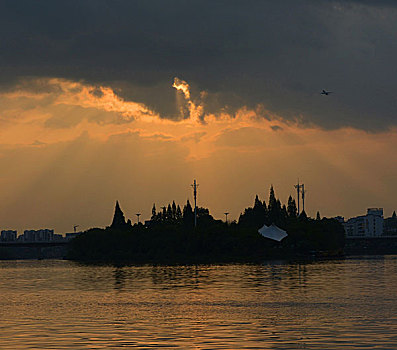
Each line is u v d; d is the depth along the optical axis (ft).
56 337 230.68
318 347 206.39
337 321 262.88
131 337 230.27
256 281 509.35
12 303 362.33
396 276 554.46
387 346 205.77
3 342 220.43
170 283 512.22
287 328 247.29
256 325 257.34
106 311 313.94
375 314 282.97
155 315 294.87
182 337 229.66
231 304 337.93
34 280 604.08
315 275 576.61
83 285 513.86
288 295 379.96
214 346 211.20
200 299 369.09
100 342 219.82
